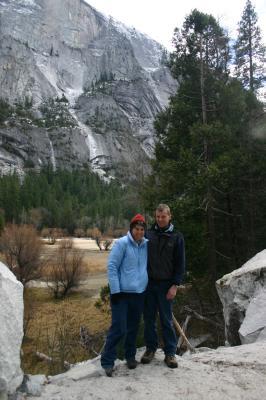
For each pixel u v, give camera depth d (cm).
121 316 504
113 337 505
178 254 530
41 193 11250
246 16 3228
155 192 1812
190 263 1652
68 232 9725
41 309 2586
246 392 486
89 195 12781
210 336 1656
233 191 1873
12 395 432
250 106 2127
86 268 3741
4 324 427
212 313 1689
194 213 1736
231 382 508
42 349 1667
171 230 534
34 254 3331
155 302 543
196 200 1681
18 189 10225
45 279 3484
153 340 550
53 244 6219
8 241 3319
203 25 1973
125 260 507
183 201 1655
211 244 1716
